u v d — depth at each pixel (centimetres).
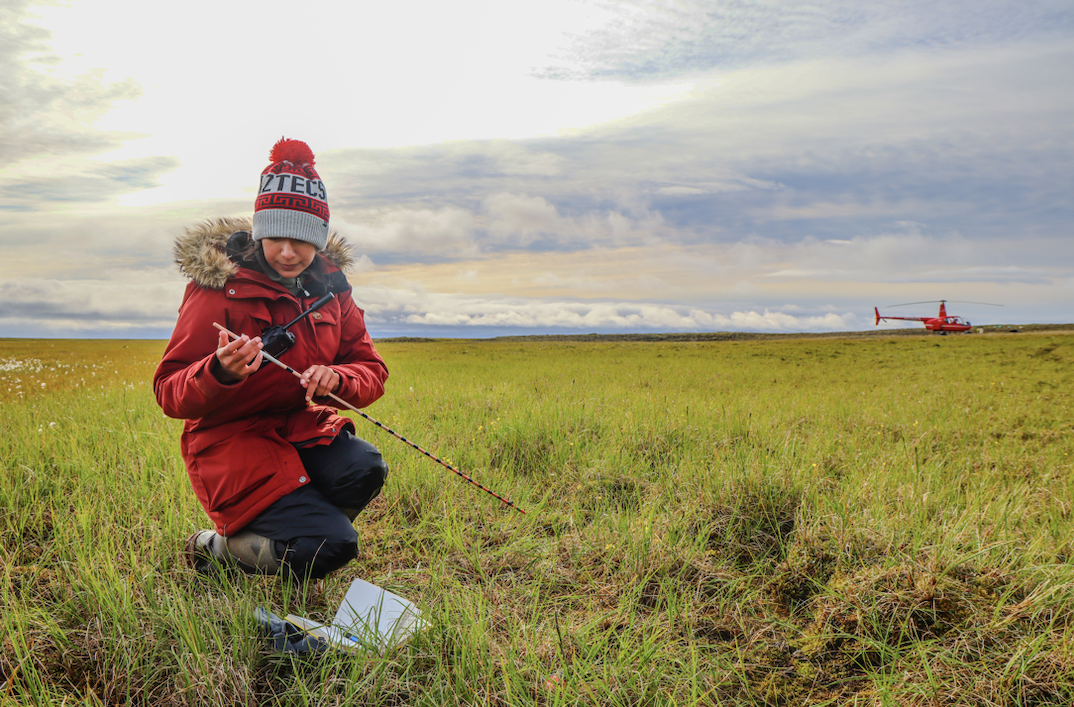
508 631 272
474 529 389
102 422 638
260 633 253
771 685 241
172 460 466
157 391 250
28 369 1422
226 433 265
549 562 340
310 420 290
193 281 265
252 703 219
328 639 245
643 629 271
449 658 250
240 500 259
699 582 309
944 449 653
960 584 277
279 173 264
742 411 738
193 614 252
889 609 271
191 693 218
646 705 228
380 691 224
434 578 314
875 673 238
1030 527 379
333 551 254
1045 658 233
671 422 641
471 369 1744
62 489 424
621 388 1126
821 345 4194
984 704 220
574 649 258
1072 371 1773
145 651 239
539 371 1645
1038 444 679
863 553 317
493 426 627
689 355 2888
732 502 391
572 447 563
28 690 215
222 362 225
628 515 389
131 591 274
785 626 279
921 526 350
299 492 262
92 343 5056
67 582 293
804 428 716
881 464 502
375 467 287
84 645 241
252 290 264
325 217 274
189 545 306
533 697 229
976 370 1836
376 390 303
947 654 245
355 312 323
